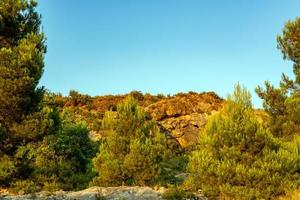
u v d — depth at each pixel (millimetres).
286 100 23578
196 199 15789
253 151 16047
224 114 17219
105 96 58062
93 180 19500
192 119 49688
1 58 19188
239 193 15031
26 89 19141
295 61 24641
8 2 20812
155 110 50562
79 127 25766
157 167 19344
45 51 20859
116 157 19609
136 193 16656
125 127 20141
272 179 15273
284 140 21766
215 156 16594
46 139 22375
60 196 16234
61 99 53406
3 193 17141
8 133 19297
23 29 21312
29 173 19578
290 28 24359
